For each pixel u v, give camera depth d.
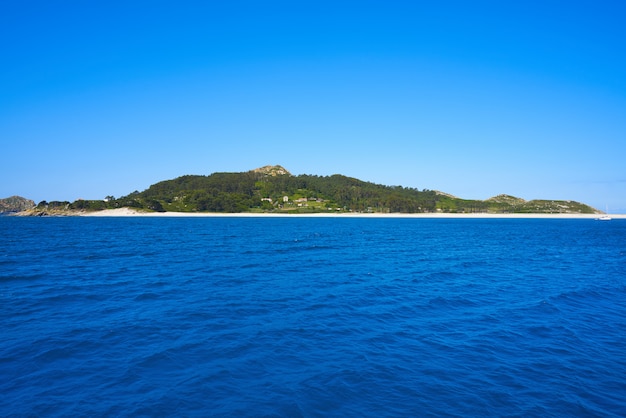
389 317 19.06
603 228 141.88
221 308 20.27
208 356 13.64
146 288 25.45
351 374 12.31
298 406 10.30
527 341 15.73
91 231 96.19
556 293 25.33
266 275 31.27
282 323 17.70
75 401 10.40
